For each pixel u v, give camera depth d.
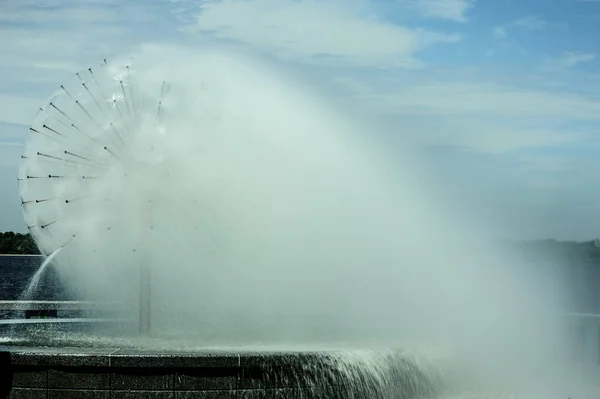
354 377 16.62
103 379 15.38
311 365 16.16
